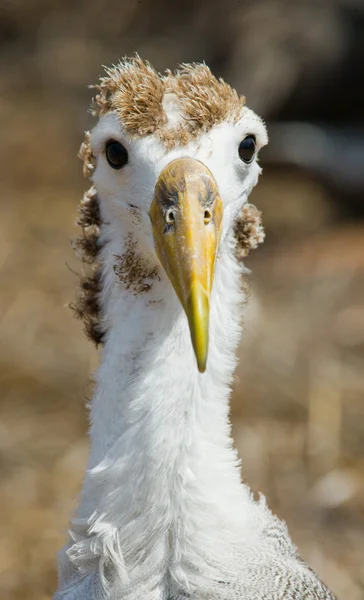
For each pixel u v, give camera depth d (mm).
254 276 16703
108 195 5949
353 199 21000
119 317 5832
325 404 12969
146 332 5719
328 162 21422
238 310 5961
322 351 14102
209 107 5777
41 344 14320
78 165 21469
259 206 20438
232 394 13234
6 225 18172
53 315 15078
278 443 12375
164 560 5625
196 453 5625
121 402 5711
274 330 14492
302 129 21984
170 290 5707
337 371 13680
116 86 5984
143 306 5738
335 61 22297
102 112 6094
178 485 5582
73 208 19266
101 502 5645
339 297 15703
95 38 25516
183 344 5664
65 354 14117
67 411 13219
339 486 11602
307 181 21422
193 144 5734
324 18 22672
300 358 13969
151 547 5602
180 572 5598
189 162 5543
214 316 5812
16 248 17172
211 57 23297
